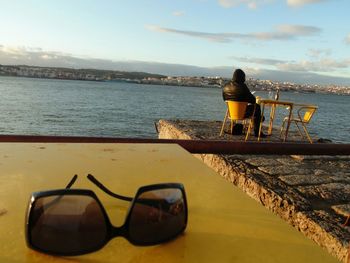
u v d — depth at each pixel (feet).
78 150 3.56
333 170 11.46
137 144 3.99
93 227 1.54
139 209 1.59
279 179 9.78
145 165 3.06
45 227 1.51
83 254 1.53
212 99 225.76
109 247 1.64
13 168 2.79
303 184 9.39
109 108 113.80
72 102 131.85
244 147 4.09
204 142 4.11
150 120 85.15
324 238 6.15
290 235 1.85
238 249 1.67
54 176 2.60
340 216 7.09
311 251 1.69
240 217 2.04
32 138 3.97
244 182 9.65
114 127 71.56
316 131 75.10
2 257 1.49
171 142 4.17
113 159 3.23
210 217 2.03
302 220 6.95
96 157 3.29
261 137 18.72
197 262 1.54
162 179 2.65
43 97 150.10
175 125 20.98
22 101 121.80
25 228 1.50
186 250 1.64
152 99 189.37
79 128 67.77
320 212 7.16
